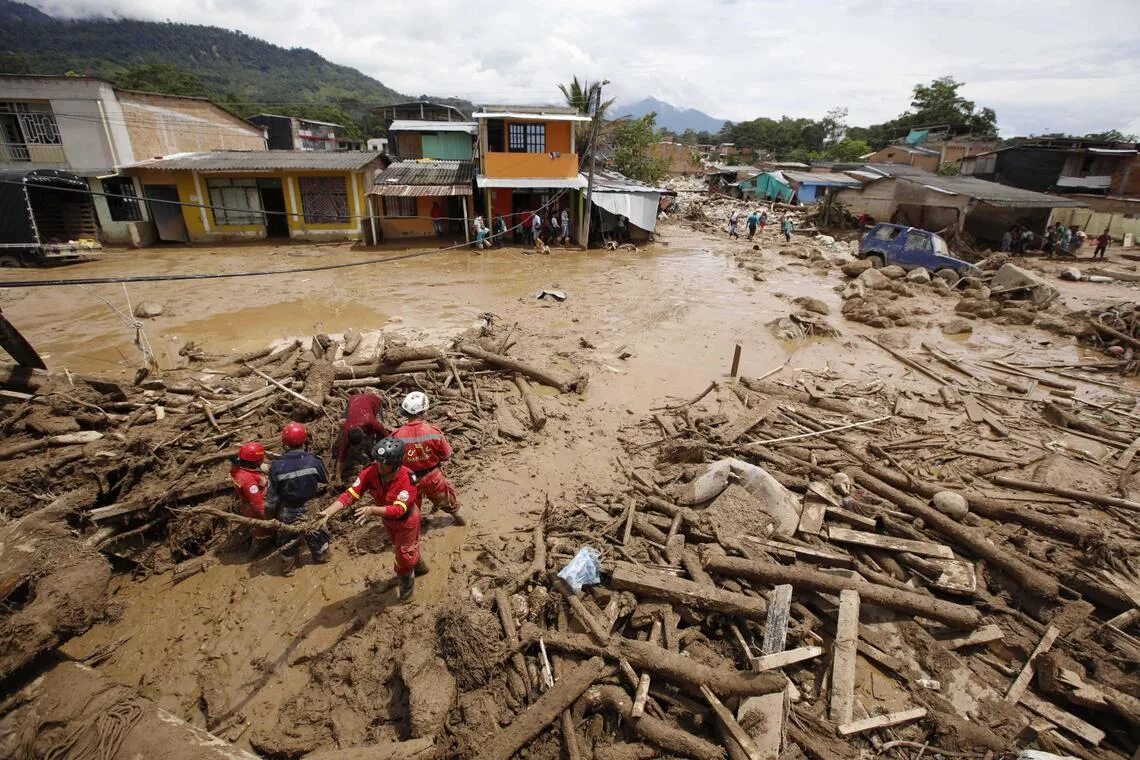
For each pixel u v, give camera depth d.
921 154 47.44
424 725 3.71
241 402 7.51
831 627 4.59
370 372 8.80
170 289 15.73
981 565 5.27
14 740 3.39
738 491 5.85
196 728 3.57
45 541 4.39
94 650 4.46
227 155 24.48
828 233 30.77
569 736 3.62
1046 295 15.75
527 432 7.88
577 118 23.11
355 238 24.58
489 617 4.31
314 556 5.40
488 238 23.02
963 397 9.59
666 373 10.27
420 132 30.64
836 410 8.84
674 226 33.34
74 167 21.17
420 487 5.50
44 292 15.15
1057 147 36.09
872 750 3.68
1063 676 4.05
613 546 5.38
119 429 6.72
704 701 3.94
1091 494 6.38
